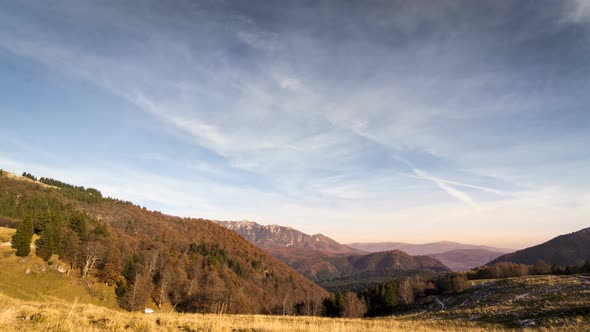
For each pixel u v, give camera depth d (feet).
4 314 35.96
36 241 268.00
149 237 572.51
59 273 258.78
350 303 284.00
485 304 172.86
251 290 478.18
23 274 230.48
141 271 322.75
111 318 46.65
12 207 433.07
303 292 584.81
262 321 64.95
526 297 159.74
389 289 318.24
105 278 285.23
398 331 75.66
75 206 595.88
